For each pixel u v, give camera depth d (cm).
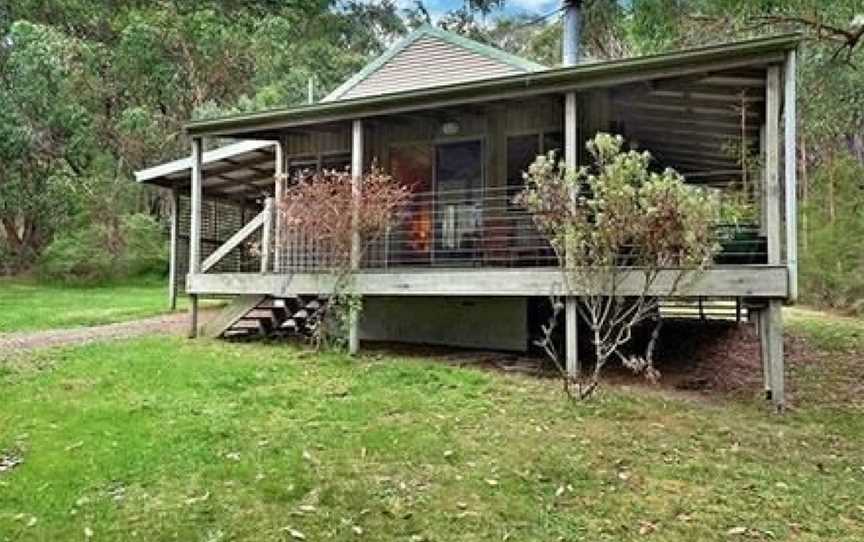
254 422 558
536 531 380
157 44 2433
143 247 2133
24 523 384
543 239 927
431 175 1017
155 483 437
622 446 514
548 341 754
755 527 388
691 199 635
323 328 895
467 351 927
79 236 2083
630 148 992
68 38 2306
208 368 740
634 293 679
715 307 1219
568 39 1138
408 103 843
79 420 558
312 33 3077
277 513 398
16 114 2045
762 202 918
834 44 1000
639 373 798
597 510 408
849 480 461
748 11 909
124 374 711
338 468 462
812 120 1152
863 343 1025
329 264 904
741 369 838
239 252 1350
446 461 478
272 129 964
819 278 1526
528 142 958
